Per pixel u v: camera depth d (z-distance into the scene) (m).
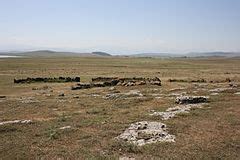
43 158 15.10
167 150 16.08
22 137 20.08
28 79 71.94
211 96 37.50
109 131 20.67
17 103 39.06
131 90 51.62
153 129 20.55
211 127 21.11
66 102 38.50
